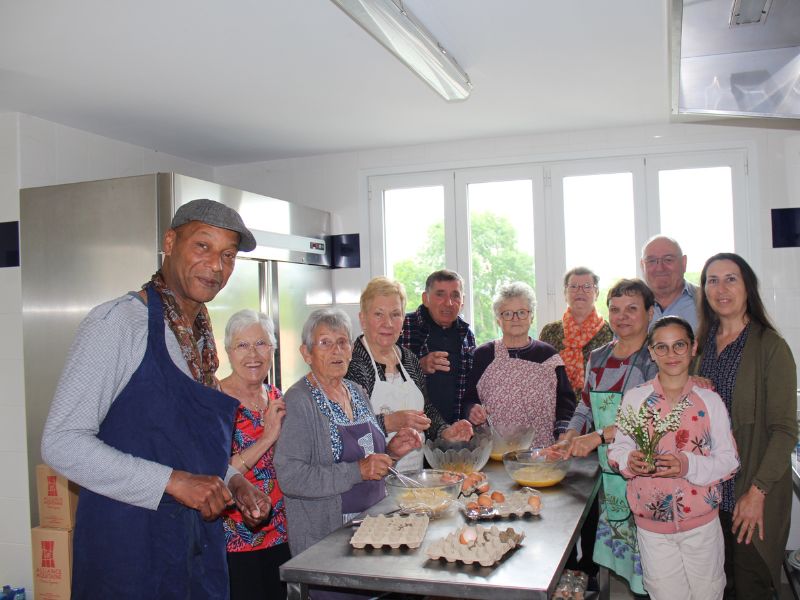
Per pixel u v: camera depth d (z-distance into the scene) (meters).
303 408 1.86
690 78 1.88
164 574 1.33
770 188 3.55
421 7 2.19
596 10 2.23
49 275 2.96
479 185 4.03
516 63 2.72
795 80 1.83
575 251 3.88
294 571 1.45
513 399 2.76
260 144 3.88
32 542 2.78
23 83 2.73
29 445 3.00
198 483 1.26
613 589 3.20
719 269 2.21
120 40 2.33
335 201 4.23
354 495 1.91
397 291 2.44
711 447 2.03
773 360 2.11
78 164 3.39
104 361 1.28
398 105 3.21
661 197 3.74
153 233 2.78
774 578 2.07
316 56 2.53
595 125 3.71
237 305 3.23
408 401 2.48
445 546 1.50
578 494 1.97
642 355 2.37
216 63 2.57
